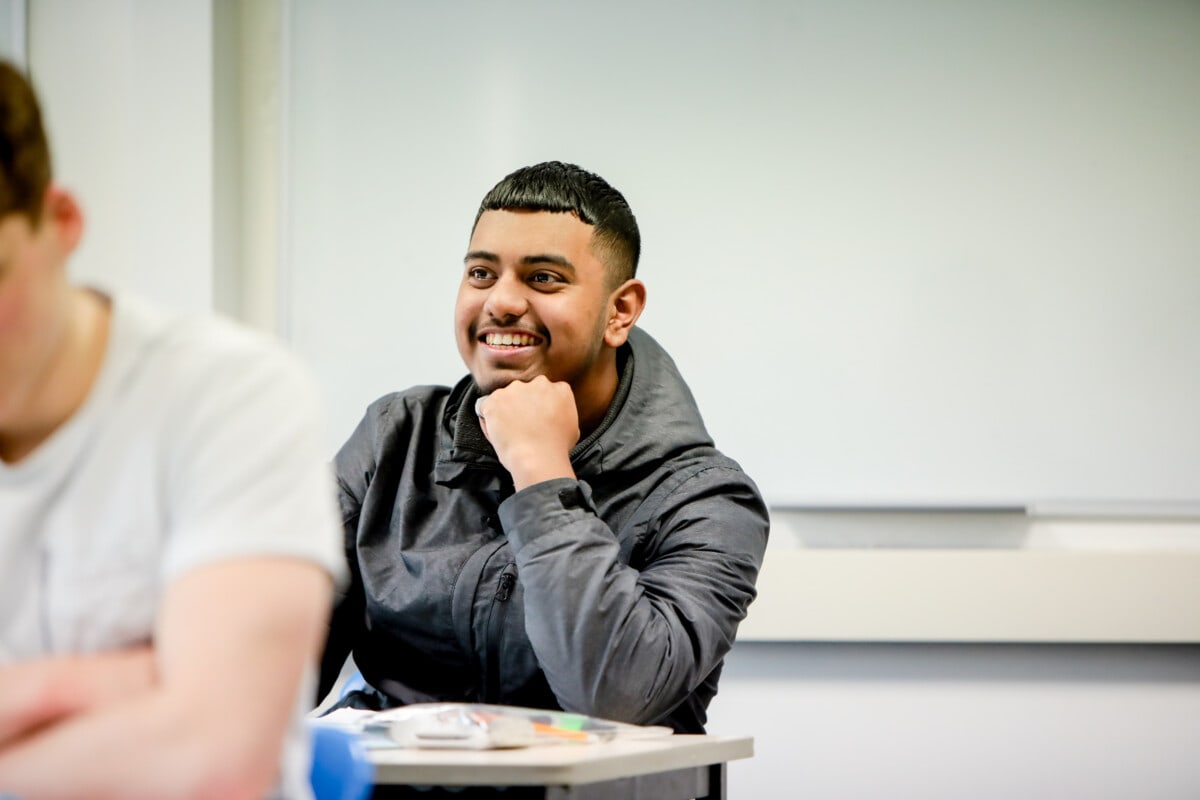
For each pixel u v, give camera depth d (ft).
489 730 5.86
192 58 14.16
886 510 14.07
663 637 7.73
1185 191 14.19
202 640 3.89
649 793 6.32
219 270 14.35
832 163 14.21
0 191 3.73
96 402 4.23
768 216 14.20
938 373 14.12
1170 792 13.78
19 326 3.85
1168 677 13.87
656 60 14.34
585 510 8.12
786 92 14.26
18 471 4.20
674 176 14.28
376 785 5.58
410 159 14.43
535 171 8.74
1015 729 13.82
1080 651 13.87
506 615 8.32
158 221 14.11
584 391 8.80
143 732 3.79
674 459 8.85
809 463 14.11
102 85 14.24
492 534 8.66
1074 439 14.08
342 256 14.42
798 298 14.19
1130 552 13.58
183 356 4.31
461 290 8.76
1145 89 14.20
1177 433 14.08
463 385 9.11
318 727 5.52
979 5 14.23
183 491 4.17
